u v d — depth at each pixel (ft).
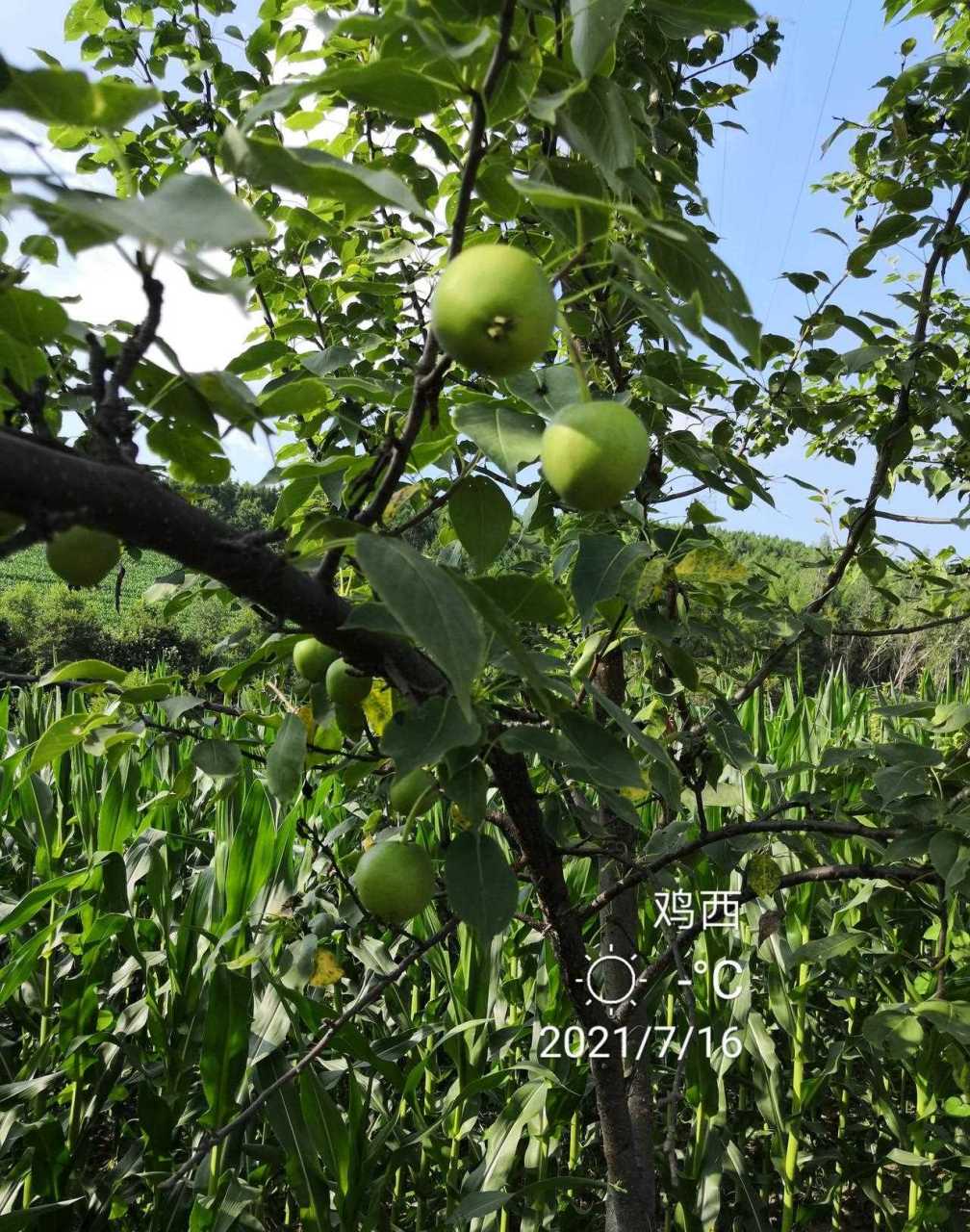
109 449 3.13
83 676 6.38
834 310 9.48
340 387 5.26
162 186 2.38
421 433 5.43
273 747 5.64
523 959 12.81
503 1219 10.50
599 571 5.45
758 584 9.01
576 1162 11.82
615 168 3.44
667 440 7.56
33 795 12.62
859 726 16.37
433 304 3.30
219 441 4.08
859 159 10.18
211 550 3.34
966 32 10.73
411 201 2.89
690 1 3.93
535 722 6.16
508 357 3.22
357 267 8.84
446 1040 10.12
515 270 3.18
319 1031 8.50
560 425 3.61
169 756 15.44
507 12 3.09
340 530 3.78
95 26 11.46
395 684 4.20
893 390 10.07
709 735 7.42
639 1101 8.44
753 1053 11.46
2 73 2.48
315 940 8.76
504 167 3.94
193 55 11.21
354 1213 8.63
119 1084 11.18
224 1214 8.66
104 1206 9.86
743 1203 11.36
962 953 8.02
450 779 4.50
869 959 11.34
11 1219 8.41
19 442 2.77
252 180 3.03
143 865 11.68
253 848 10.69
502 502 4.92
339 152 9.03
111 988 12.07
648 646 7.44
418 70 3.12
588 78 3.32
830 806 7.91
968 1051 7.30
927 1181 10.73
